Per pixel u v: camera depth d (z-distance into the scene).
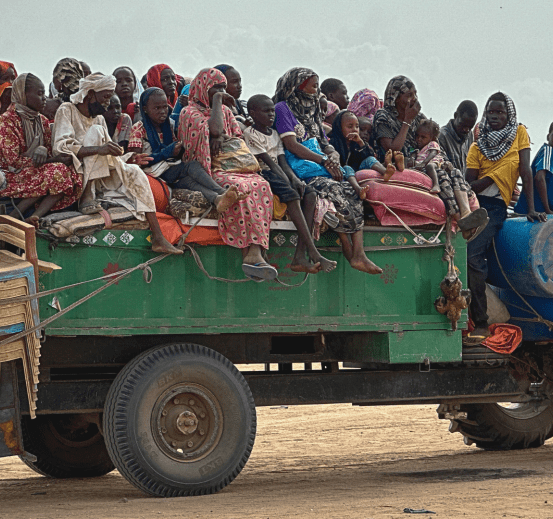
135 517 11.22
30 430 16.88
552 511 10.96
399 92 16.22
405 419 26.78
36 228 12.84
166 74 18.22
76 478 17.34
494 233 17.12
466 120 17.59
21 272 11.88
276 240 14.45
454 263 15.70
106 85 13.83
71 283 13.05
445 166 15.91
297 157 15.12
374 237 15.20
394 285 15.29
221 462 13.78
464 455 19.42
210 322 13.91
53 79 15.93
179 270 13.79
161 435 13.47
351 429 25.02
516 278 16.98
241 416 13.98
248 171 14.32
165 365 13.53
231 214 13.75
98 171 13.23
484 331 16.59
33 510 12.38
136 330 13.43
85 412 14.02
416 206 15.16
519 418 20.02
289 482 15.67
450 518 10.55
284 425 26.27
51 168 13.05
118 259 13.38
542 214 16.83
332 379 15.38
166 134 15.09
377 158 16.56
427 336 15.42
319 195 14.50
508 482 13.93
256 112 14.94
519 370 18.17
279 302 14.46
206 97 14.65
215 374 13.86
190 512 11.58
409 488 13.83
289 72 15.59
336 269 14.92
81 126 13.85
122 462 13.21
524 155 16.97
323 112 16.97
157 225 13.44
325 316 14.74
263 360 15.26
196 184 13.94
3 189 13.03
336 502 12.30
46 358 13.74
